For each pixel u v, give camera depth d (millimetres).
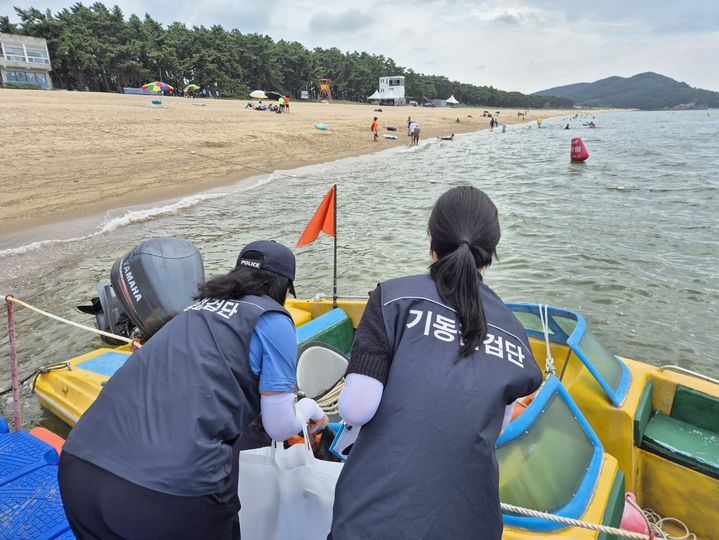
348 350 4891
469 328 1537
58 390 4359
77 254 10617
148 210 14586
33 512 2709
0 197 14984
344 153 30812
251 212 14570
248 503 2229
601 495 2420
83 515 1716
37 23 70625
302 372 3457
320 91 110125
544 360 3836
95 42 74750
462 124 72250
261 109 49812
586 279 9297
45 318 7355
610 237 12008
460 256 1594
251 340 1849
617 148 37906
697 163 27031
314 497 2125
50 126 23953
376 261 10273
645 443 3236
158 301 4262
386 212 14703
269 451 2197
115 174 18703
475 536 1435
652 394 3525
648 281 9188
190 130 28969
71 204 14797
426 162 27922
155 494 1661
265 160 25422
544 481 2350
